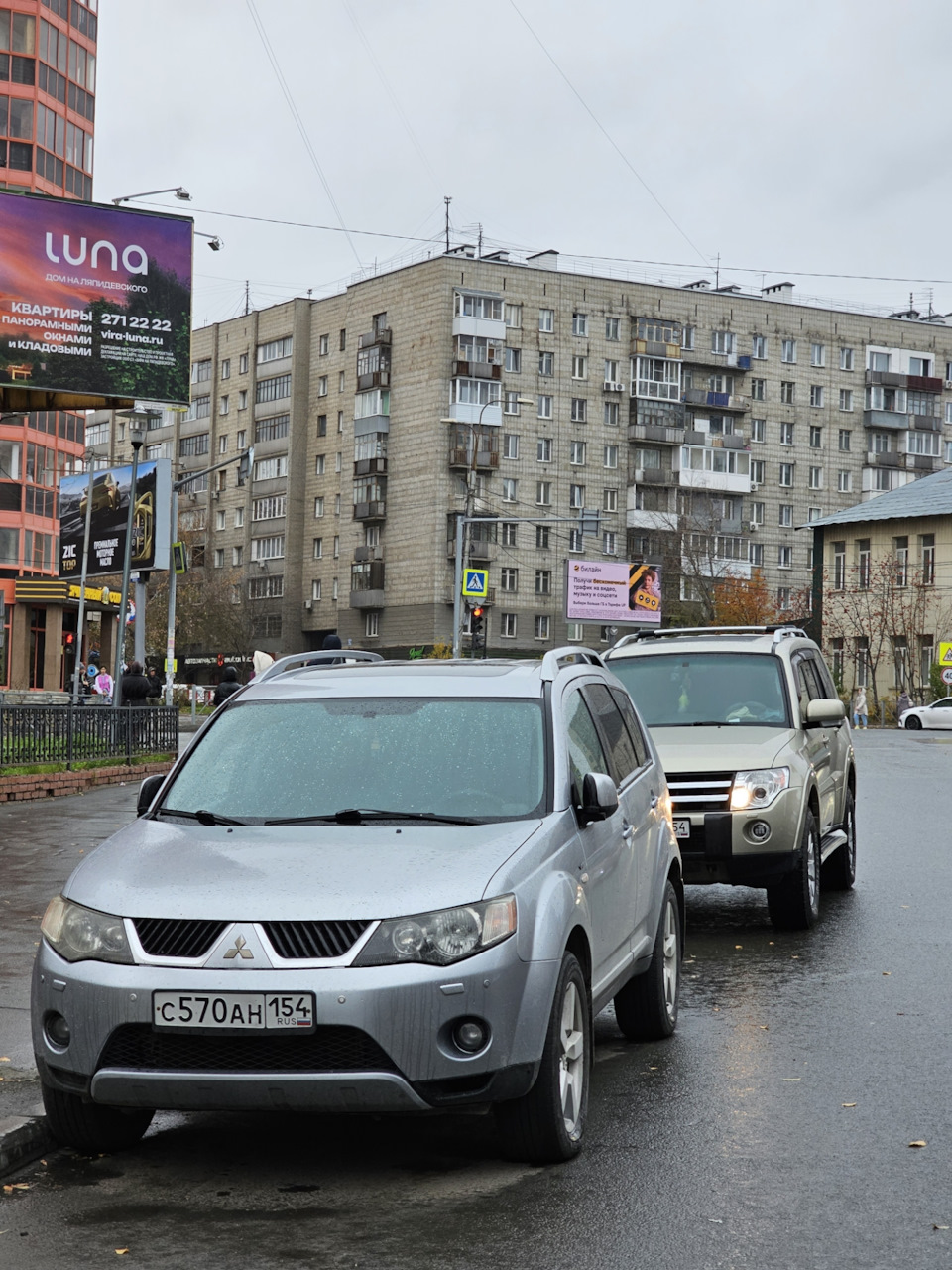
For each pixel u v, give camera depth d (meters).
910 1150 5.43
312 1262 4.39
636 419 89.31
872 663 70.00
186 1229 4.69
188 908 5.07
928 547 68.75
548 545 87.12
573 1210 4.82
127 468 48.47
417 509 85.25
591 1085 6.38
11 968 8.32
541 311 87.31
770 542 94.38
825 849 11.16
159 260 22.11
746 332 93.75
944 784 24.22
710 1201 4.89
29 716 19.89
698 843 10.22
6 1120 5.44
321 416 93.31
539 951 5.15
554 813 5.82
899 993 8.25
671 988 7.43
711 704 11.49
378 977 4.89
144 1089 4.96
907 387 98.25
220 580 93.00
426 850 5.38
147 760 24.66
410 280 86.38
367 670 6.83
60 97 71.06
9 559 65.62
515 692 6.41
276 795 6.02
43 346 21.36
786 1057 6.85
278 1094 4.89
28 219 21.31
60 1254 4.48
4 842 14.41
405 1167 5.32
